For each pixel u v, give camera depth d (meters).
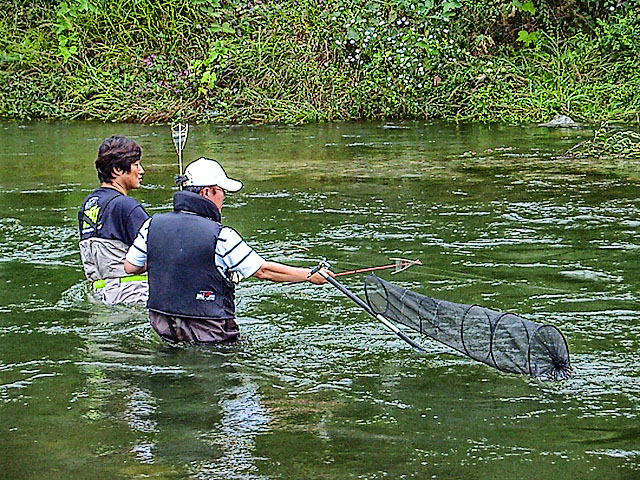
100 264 9.35
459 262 10.56
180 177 8.34
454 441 6.22
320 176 16.08
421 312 8.11
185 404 6.88
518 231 11.98
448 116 23.64
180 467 5.90
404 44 24.16
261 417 6.62
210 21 26.08
